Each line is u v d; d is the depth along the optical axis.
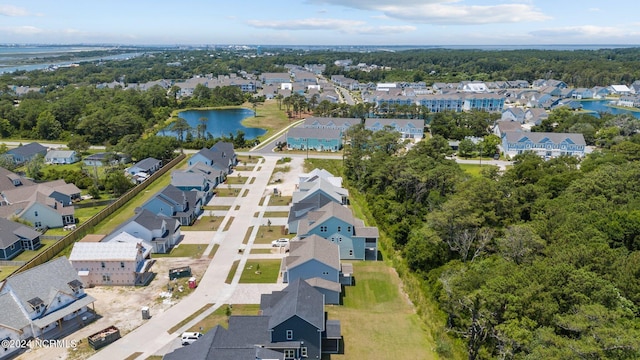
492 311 39.41
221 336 39.62
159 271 60.69
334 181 92.62
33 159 107.50
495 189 65.94
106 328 46.50
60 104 154.62
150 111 176.75
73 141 124.31
